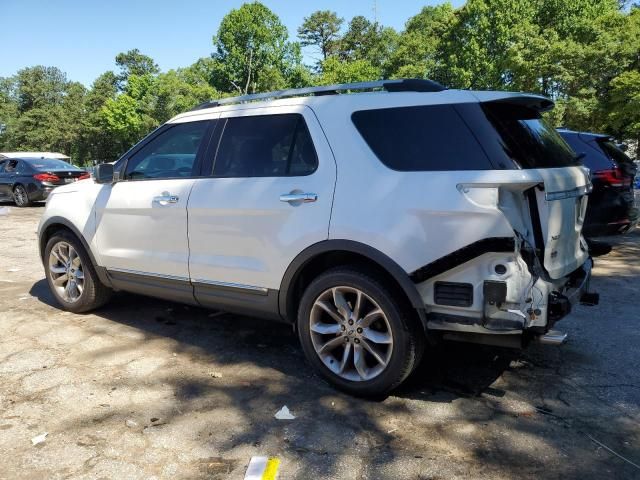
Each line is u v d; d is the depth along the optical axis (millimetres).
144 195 4246
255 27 68000
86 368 3789
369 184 3170
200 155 4055
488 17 38438
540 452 2723
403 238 2996
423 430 2949
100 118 78188
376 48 71125
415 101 3217
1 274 6785
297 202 3406
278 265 3510
